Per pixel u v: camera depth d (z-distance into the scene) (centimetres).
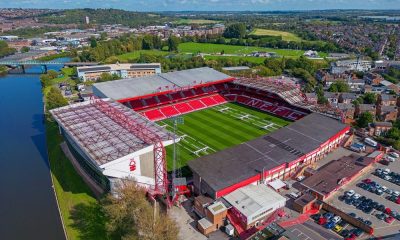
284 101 14688
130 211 6819
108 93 12838
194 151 10769
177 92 15412
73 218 7875
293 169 9269
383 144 11556
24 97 18838
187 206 7981
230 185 7744
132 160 7831
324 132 10662
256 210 7144
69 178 9388
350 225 7256
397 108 14200
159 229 6309
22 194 9156
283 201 7600
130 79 14862
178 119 9244
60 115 10175
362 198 8138
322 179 8744
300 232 6981
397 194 8288
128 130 8944
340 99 16262
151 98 14725
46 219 8081
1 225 7900
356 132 12225
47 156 11338
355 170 9162
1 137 13012
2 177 10056
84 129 9081
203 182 8025
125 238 6259
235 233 7031
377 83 19688
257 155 9162
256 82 15862
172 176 8456
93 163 8175
